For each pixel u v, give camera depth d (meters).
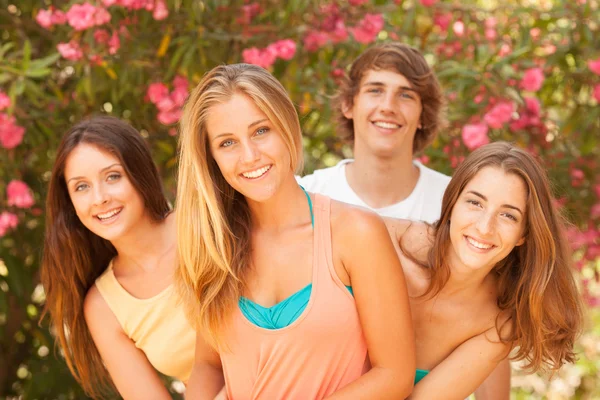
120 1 3.98
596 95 4.58
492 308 2.67
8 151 4.33
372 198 3.42
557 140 4.79
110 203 2.78
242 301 2.41
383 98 3.29
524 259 2.58
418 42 4.74
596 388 6.34
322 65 4.38
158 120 4.75
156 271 2.94
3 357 5.32
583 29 4.49
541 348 2.57
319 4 4.42
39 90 4.14
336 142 5.04
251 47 4.30
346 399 2.34
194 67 4.23
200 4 4.11
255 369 2.42
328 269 2.35
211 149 2.34
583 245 4.78
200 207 2.39
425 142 3.63
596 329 6.34
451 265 2.62
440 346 2.71
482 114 4.34
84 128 2.82
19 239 4.83
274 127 2.28
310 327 2.33
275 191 2.31
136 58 4.21
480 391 3.06
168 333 2.91
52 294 3.03
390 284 2.36
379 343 2.38
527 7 4.58
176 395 5.16
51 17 4.17
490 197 2.43
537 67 4.47
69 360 3.07
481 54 4.36
